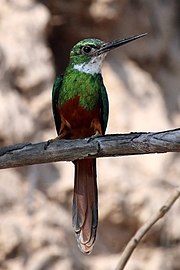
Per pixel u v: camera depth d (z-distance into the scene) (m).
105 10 14.68
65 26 14.82
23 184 13.32
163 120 15.12
